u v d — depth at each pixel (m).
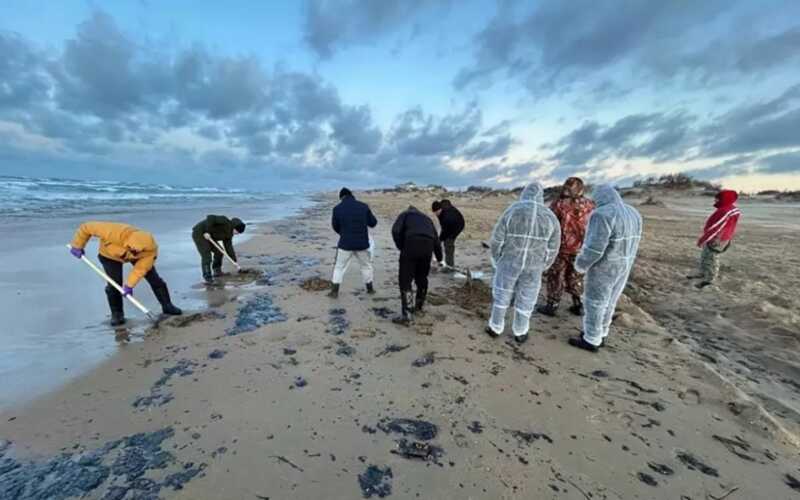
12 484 2.33
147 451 2.65
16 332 4.64
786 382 3.93
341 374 3.79
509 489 2.40
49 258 8.30
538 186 4.54
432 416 3.14
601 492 2.40
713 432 3.02
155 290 5.21
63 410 3.10
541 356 4.32
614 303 4.55
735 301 6.22
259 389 3.47
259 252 10.29
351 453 2.69
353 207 6.16
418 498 2.32
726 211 7.08
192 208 23.69
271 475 2.46
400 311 5.75
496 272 4.72
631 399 3.46
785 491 2.45
